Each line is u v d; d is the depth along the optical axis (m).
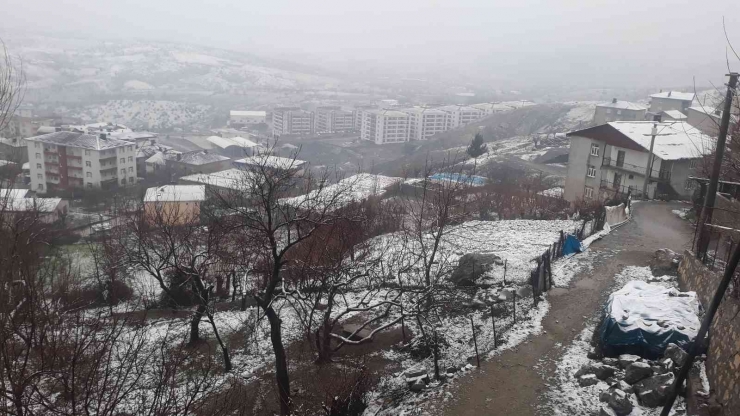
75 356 12.59
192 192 55.56
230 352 24.70
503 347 20.27
